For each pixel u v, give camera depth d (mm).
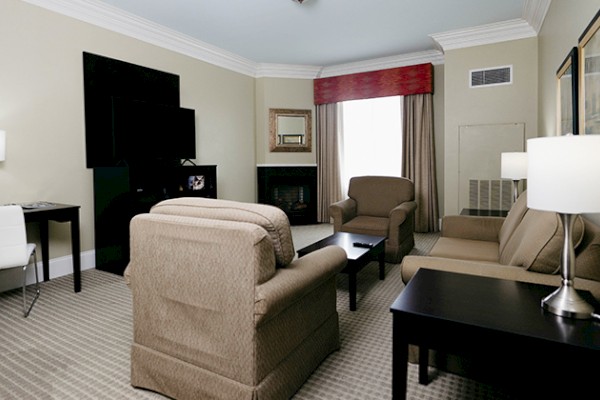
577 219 1522
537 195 1166
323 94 6082
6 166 3057
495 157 4531
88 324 2396
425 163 5383
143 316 1656
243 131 5789
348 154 6070
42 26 3250
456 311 1204
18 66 3102
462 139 4691
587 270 1525
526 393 1470
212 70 5172
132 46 4055
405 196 4301
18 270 3115
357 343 2139
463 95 4660
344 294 2947
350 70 5953
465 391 1674
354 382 1745
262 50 5227
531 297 1326
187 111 4352
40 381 1764
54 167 3375
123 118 3633
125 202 3379
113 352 2039
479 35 4477
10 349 2072
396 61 5586
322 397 1633
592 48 2047
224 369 1442
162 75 4355
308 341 1738
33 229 3254
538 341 1027
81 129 3572
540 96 4098
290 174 6137
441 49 4965
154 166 3666
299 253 2844
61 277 3406
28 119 3180
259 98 6027
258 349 1394
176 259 1526
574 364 997
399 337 1220
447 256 2510
